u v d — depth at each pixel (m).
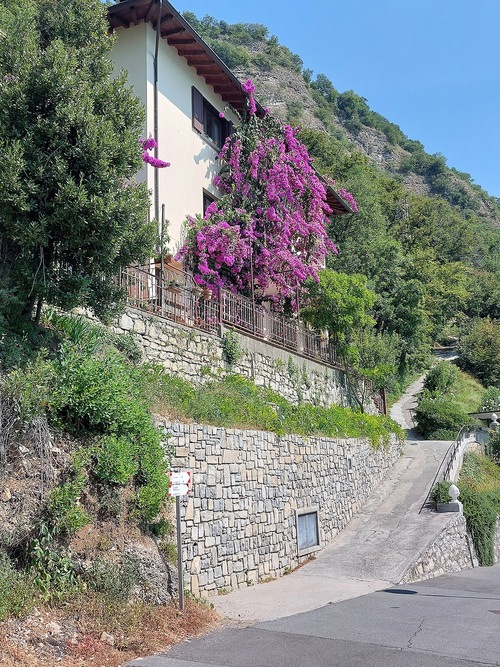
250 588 11.35
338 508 16.70
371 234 42.91
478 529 18.33
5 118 8.39
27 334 8.93
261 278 18.78
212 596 10.23
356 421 21.00
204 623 8.31
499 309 62.53
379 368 23.92
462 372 48.97
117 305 9.90
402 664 6.86
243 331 16.11
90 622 7.00
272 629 8.41
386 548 15.16
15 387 7.54
